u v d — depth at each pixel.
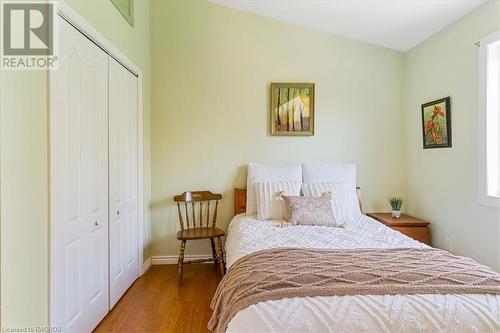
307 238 2.01
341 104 3.19
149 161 3.07
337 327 1.06
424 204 2.94
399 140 3.23
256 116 3.16
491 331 1.05
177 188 3.14
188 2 3.10
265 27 3.15
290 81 3.18
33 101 1.34
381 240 1.97
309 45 3.17
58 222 1.49
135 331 1.90
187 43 3.11
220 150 3.15
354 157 3.21
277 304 1.13
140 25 2.79
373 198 3.21
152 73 3.09
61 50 1.55
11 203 1.21
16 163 1.24
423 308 1.10
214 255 2.92
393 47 3.18
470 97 2.35
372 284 1.23
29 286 1.30
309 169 3.06
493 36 2.12
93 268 1.92
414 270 1.35
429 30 2.74
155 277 2.79
